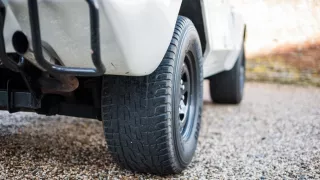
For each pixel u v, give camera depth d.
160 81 1.93
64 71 1.62
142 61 1.70
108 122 1.99
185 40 2.07
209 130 3.27
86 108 2.17
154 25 1.68
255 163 2.45
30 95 1.95
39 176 2.11
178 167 2.15
